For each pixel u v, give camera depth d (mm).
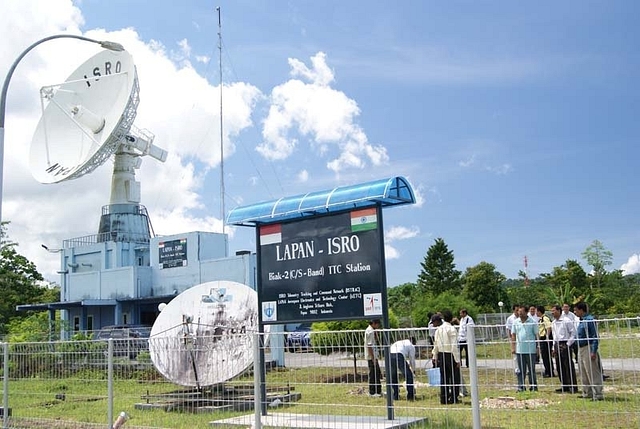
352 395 8617
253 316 16062
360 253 11102
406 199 11102
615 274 67938
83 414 10656
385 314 10703
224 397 11250
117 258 40031
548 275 67438
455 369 8656
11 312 50906
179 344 11648
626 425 6840
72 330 32312
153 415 10758
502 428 8141
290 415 9297
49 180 36031
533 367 9008
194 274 36219
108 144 35469
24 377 11617
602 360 7086
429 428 8695
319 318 11492
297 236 11867
